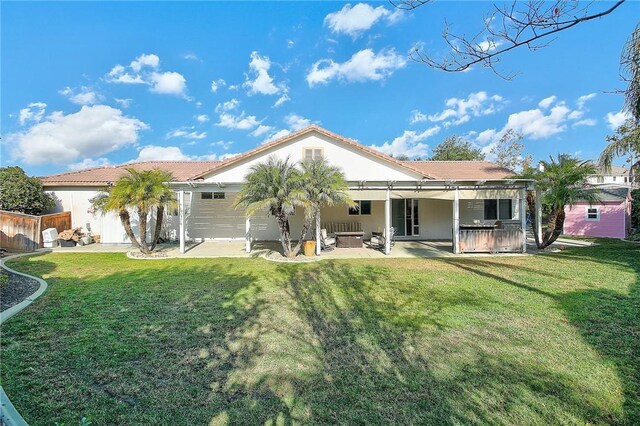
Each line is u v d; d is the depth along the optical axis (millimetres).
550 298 7914
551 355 4992
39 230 17203
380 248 17266
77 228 18688
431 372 4508
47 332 5910
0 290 8508
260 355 5055
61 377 4387
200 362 4828
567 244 18391
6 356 4969
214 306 7496
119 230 19938
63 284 9469
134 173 14438
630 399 3859
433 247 17469
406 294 8438
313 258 14156
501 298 7984
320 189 13742
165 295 8383
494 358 4906
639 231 20453
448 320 6520
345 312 7066
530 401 3828
